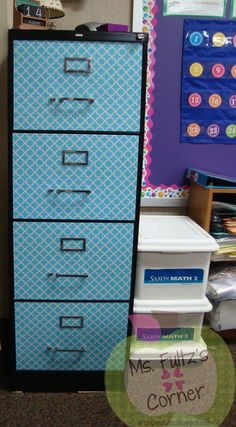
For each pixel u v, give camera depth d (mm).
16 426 1329
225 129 1828
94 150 1297
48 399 1473
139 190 1338
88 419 1372
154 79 1752
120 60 1235
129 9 1717
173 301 1554
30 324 1452
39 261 1391
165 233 1571
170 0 1688
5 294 1827
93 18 1718
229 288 1681
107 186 1330
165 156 1844
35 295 1423
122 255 1402
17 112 1259
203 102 1789
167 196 1894
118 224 1369
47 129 1274
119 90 1257
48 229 1360
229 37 1733
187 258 1508
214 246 1493
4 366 1647
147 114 1786
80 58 1227
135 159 1312
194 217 1813
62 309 1443
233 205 1754
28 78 1235
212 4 1703
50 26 1606
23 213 1340
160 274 1517
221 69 1760
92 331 1475
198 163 1864
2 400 1458
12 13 1600
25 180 1312
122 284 1434
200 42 1730
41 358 1489
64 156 1296
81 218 1355
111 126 1282
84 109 1264
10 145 1280
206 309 1557
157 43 1721
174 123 1807
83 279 1416
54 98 1252
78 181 1320
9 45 1212
